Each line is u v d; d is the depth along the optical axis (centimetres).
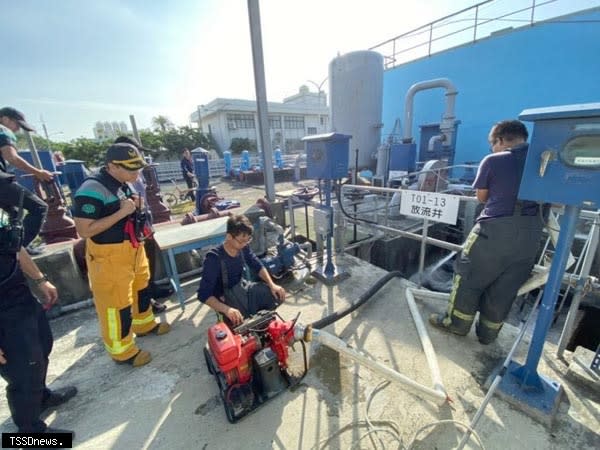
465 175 793
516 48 800
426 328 233
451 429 153
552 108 125
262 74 433
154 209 596
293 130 3120
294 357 206
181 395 181
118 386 190
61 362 215
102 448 150
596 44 681
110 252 177
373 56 777
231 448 147
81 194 165
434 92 1007
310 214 650
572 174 125
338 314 238
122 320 194
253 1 405
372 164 849
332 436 151
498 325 196
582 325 363
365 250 450
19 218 139
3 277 133
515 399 162
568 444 142
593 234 169
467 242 190
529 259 173
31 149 375
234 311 176
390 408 166
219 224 317
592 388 170
